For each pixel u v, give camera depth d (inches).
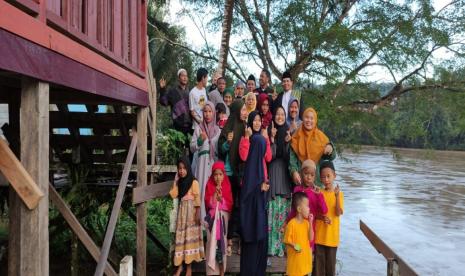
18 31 102.2
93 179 275.6
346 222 578.9
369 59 478.6
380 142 538.3
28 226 110.0
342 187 905.5
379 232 534.6
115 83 181.0
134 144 219.5
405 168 1341.0
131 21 211.5
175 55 759.7
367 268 386.0
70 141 260.5
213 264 201.0
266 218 204.1
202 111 260.5
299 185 211.3
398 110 528.4
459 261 428.1
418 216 634.2
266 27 529.0
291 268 195.3
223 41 458.0
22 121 114.3
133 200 208.1
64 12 130.5
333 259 206.2
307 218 194.7
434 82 506.6
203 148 235.5
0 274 247.9
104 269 173.8
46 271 113.9
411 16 481.4
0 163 104.7
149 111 261.1
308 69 476.7
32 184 105.0
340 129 518.0
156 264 301.0
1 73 113.3
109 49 176.4
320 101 465.4
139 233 219.9
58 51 123.9
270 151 212.1
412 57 471.2
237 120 221.1
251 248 201.6
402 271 148.2
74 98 200.1
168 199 407.2
